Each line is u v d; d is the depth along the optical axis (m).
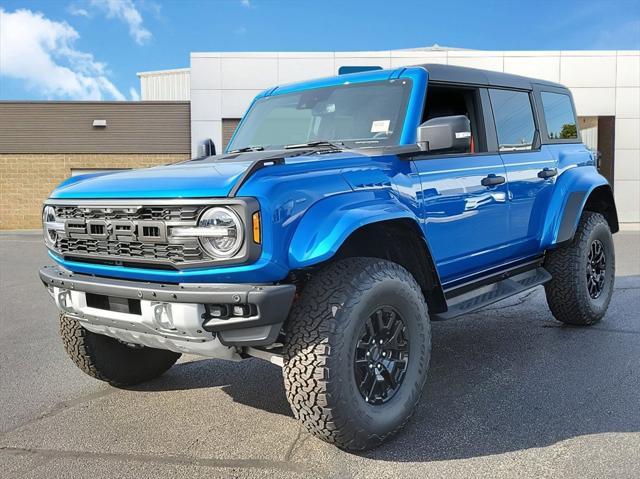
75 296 3.47
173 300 2.98
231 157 3.94
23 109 23.17
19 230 23.23
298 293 3.31
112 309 3.33
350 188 3.31
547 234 5.24
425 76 4.14
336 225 3.08
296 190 3.06
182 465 3.18
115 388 4.45
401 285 3.36
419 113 4.00
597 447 3.26
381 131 4.00
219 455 3.29
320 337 3.03
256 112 4.89
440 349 5.26
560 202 5.32
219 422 3.76
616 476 2.94
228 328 2.97
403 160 3.77
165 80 29.61
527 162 5.01
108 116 23.30
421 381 3.50
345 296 3.10
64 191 3.60
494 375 4.52
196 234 2.94
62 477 3.06
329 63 21.72
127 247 3.21
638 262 10.64
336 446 3.27
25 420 3.84
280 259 2.95
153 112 23.31
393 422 3.29
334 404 3.02
